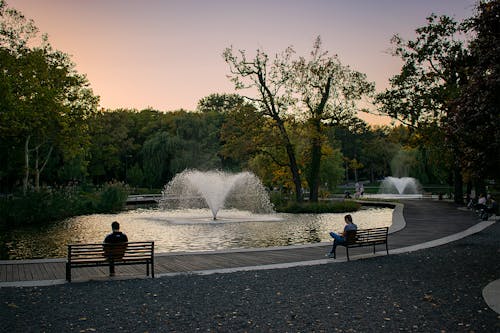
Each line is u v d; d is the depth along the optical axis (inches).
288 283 393.1
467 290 361.4
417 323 276.4
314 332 260.7
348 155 4175.7
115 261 413.1
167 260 531.2
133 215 1419.8
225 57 1555.1
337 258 536.7
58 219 1302.9
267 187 2149.4
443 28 1344.7
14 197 1328.7
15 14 1253.1
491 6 386.6
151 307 313.7
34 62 1279.5
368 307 313.1
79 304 321.4
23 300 331.9
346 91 1569.9
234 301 330.3
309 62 1584.6
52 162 2164.1
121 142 2957.7
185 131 2726.4
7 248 746.8
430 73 1376.7
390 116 1491.1
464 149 431.8
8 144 1657.2
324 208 1517.0
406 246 636.1
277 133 1615.4
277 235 876.6
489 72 383.2
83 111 1665.8
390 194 2760.8
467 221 1008.2
